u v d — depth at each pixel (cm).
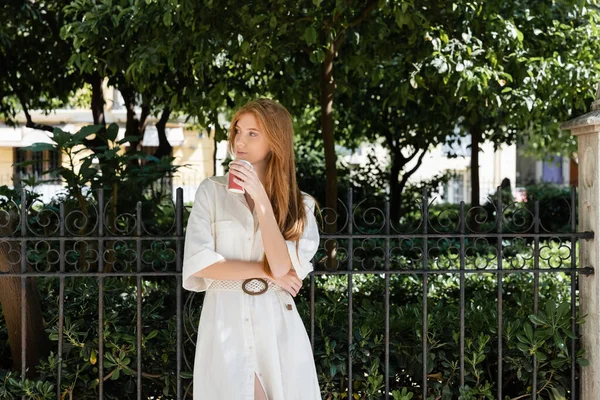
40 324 388
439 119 884
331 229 530
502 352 378
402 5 477
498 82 564
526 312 425
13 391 347
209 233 279
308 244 284
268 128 278
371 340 375
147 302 429
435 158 2119
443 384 371
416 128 1056
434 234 356
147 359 368
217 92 589
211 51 533
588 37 595
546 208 1440
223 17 516
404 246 838
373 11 567
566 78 571
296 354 285
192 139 2128
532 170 2506
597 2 603
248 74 676
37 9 820
